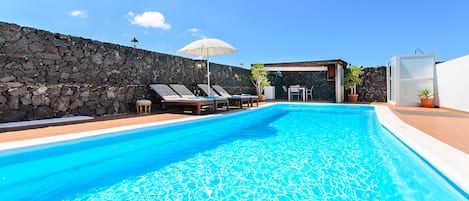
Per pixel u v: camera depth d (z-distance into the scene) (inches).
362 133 219.3
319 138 200.1
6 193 102.4
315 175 118.6
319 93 647.8
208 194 100.1
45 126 197.5
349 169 126.0
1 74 209.0
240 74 585.3
